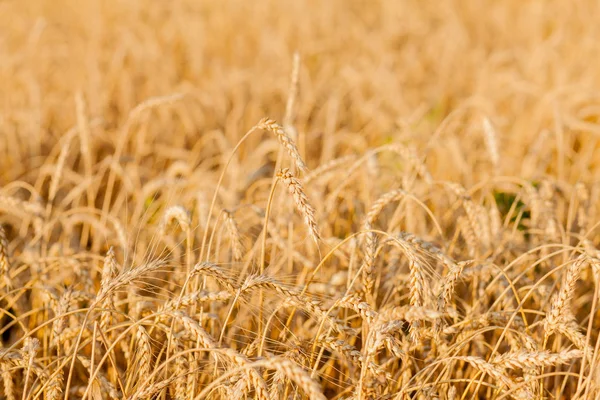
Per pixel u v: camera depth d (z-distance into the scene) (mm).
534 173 7566
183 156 9102
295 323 4598
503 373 3326
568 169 8172
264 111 12031
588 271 5355
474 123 8938
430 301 3316
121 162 8211
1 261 4039
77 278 5391
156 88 12102
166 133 10484
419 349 3973
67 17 17703
